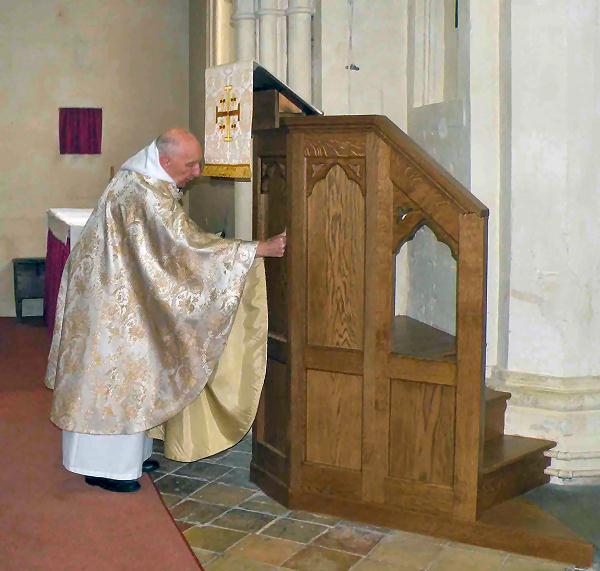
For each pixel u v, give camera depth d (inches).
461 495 141.2
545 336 166.7
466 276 136.1
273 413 160.7
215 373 156.3
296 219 147.1
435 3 193.9
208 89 154.8
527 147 163.2
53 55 331.6
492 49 168.9
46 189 336.5
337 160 143.4
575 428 163.8
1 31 326.6
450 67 190.7
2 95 329.1
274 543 140.1
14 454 179.0
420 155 137.0
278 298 157.0
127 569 127.3
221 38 283.1
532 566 133.8
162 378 150.5
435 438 142.4
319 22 207.3
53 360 165.8
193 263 145.6
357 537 143.0
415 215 139.5
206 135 157.0
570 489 161.6
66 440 158.4
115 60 337.1
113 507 151.5
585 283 164.9
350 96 206.5
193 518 149.9
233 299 145.1
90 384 149.1
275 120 144.9
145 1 337.4
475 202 134.6
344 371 147.8
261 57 225.5
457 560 135.2
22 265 320.8
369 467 147.4
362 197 142.7
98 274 149.9
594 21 159.5
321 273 147.9
